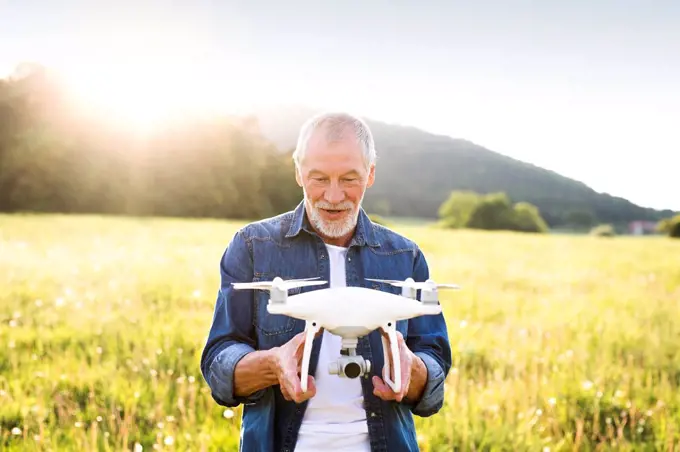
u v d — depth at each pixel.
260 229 2.60
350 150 2.34
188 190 57.47
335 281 2.55
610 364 6.57
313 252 2.56
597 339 7.96
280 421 2.42
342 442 2.38
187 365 6.27
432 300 2.11
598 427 5.02
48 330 7.51
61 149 55.03
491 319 9.53
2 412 4.91
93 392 5.40
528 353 7.04
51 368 6.00
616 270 17.23
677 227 69.75
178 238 22.94
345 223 2.42
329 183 2.36
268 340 2.47
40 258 14.59
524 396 5.44
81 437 4.53
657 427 5.09
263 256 2.55
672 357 7.40
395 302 2.07
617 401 5.51
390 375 2.16
